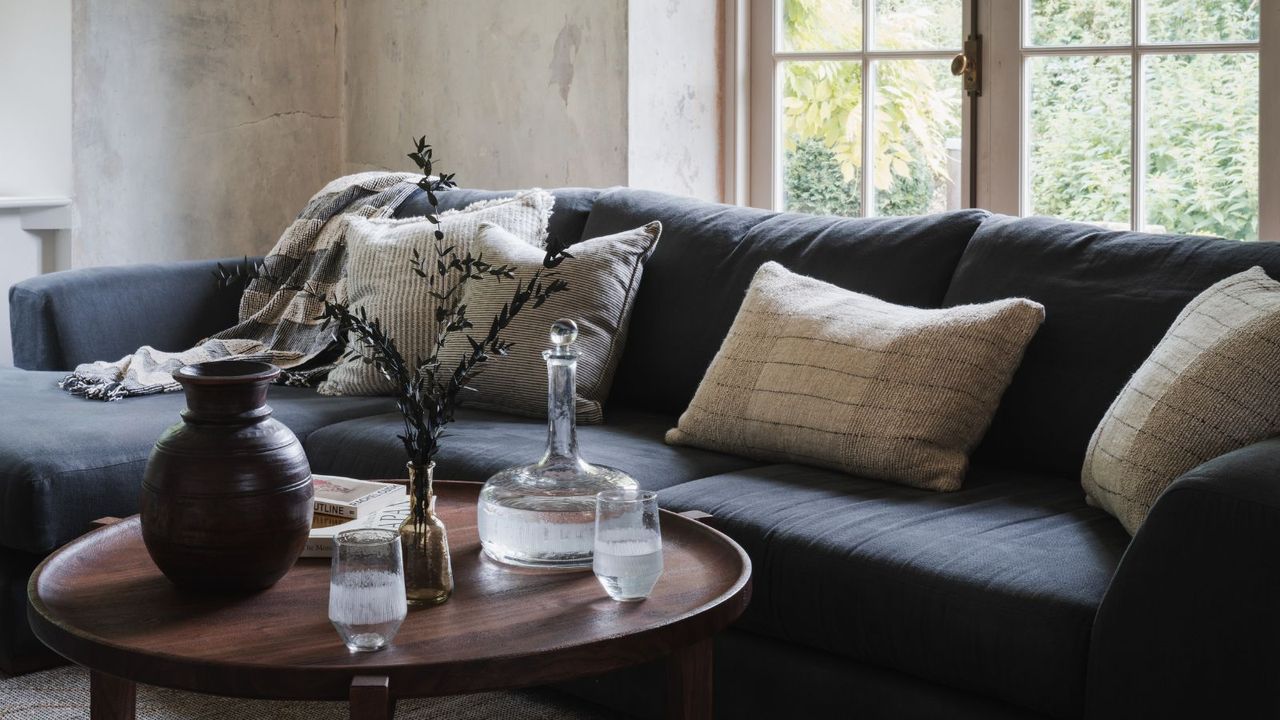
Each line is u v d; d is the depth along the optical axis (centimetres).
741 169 386
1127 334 218
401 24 418
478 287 277
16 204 360
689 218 288
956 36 346
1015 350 221
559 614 149
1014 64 335
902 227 257
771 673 194
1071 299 227
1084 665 160
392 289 289
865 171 365
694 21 376
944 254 249
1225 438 177
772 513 199
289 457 158
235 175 414
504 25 390
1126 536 188
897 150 359
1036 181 336
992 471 229
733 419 238
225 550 152
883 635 179
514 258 276
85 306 314
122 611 150
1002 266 238
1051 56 331
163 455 155
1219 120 309
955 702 174
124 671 137
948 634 172
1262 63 300
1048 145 333
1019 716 169
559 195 315
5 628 236
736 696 198
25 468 229
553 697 233
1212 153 310
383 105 427
